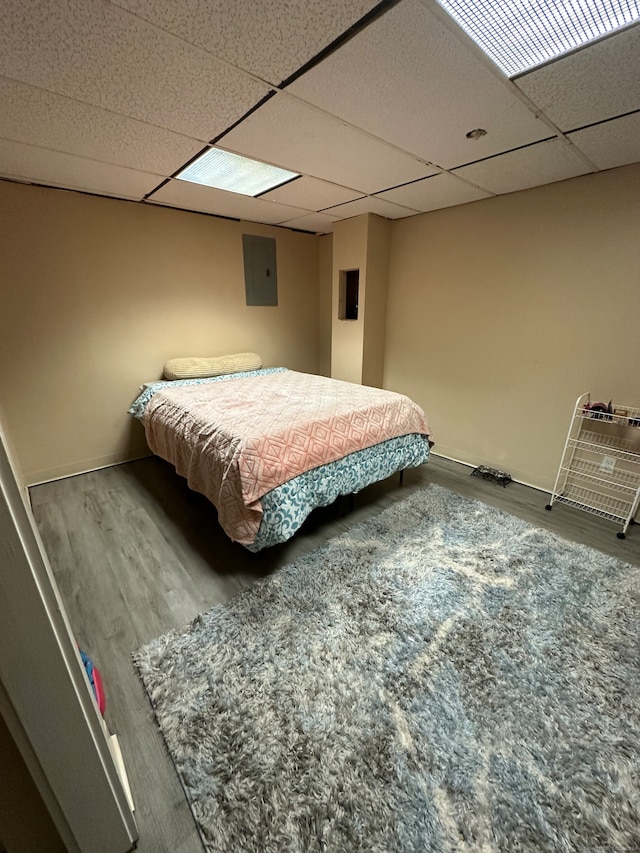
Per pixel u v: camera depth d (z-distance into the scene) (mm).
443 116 1576
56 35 1077
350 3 991
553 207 2398
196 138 1790
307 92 1405
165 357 3350
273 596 1730
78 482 2914
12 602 603
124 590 1783
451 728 1180
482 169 2164
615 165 2082
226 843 938
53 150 1920
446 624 1568
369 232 3258
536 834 942
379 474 2426
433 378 3396
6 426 2590
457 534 2217
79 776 770
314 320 4418
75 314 2822
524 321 2686
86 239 2748
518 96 1427
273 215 3307
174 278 3236
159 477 3002
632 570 1896
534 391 2736
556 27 1079
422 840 933
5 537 575
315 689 1303
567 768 1076
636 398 2270
